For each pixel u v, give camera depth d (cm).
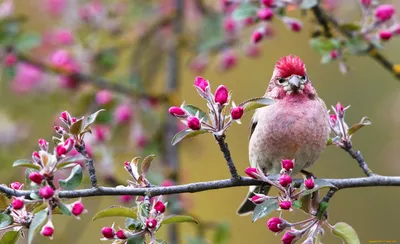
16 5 1466
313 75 1590
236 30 1237
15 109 1377
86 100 1262
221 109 661
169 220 673
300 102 905
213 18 1282
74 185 652
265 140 916
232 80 1666
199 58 1305
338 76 1565
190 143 1384
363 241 1512
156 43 1372
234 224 1636
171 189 695
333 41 969
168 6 1405
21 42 1150
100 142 1114
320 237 698
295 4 952
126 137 1261
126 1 1382
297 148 901
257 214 678
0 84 1367
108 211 662
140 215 667
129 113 1248
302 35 1644
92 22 1352
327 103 1548
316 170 1535
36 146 1303
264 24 988
